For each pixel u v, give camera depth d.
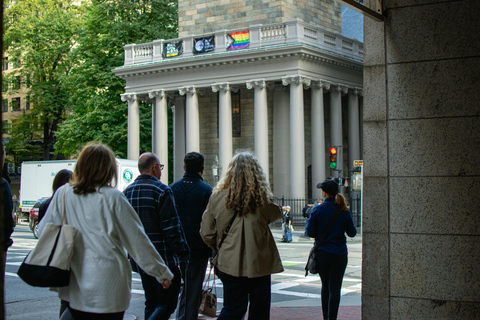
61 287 4.49
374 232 7.04
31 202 40.38
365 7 6.77
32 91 61.72
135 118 46.03
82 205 4.52
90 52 50.22
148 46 45.69
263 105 40.28
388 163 7.03
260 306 6.26
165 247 7.07
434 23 6.89
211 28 46.44
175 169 46.84
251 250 6.07
